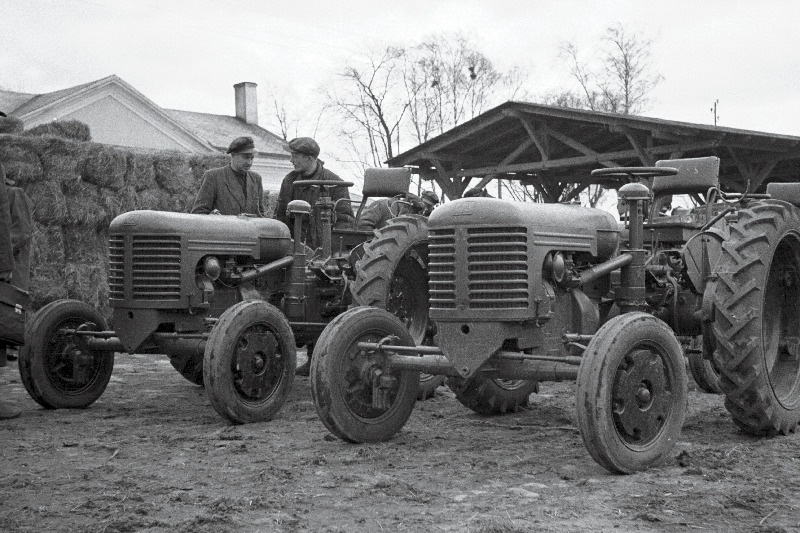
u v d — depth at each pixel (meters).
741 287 4.55
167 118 27.69
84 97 26.28
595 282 4.73
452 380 5.35
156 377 7.75
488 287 4.16
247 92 32.59
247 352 5.21
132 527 3.10
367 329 4.65
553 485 3.69
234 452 4.42
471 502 3.42
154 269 5.56
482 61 33.16
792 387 4.93
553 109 15.21
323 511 3.30
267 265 6.11
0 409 5.57
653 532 3.02
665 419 4.07
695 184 5.87
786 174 17.22
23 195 6.47
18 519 3.21
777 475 3.83
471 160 18.22
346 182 6.48
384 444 4.60
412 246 5.91
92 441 4.72
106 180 11.37
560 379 4.18
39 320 5.89
